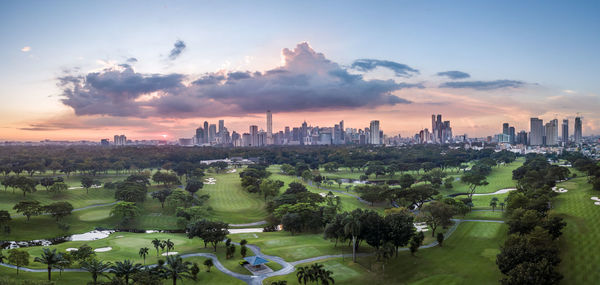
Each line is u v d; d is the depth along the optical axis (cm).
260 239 12375
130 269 7650
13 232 13275
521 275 6944
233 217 16512
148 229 14975
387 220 10088
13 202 17225
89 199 19025
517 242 8594
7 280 6975
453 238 11362
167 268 8169
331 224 10825
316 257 10038
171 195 17088
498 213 14600
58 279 8069
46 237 13325
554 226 9638
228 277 8525
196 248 11112
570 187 17625
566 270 8306
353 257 9738
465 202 15962
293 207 14250
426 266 9088
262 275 8650
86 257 9081
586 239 9850
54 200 18450
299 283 8019
